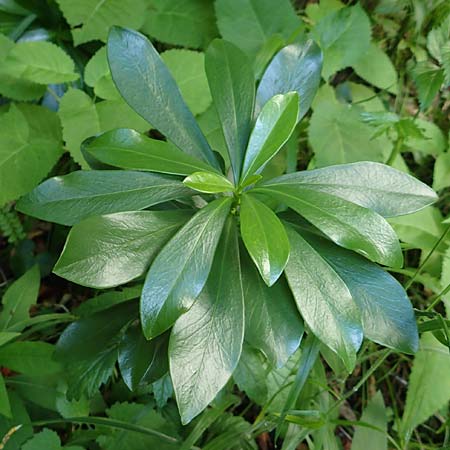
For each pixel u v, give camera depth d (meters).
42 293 0.49
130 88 0.32
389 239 0.30
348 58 0.49
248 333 0.31
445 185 0.49
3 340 0.37
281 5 0.49
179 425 0.41
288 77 0.34
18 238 0.48
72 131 0.44
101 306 0.40
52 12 0.50
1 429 0.38
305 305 0.30
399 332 0.31
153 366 0.34
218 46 0.33
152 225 0.30
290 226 0.32
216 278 0.31
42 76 0.45
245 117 0.33
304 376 0.35
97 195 0.31
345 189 0.31
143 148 0.31
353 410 0.47
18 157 0.45
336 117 0.47
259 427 0.40
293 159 0.43
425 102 0.44
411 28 0.51
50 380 0.40
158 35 0.50
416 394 0.42
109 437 0.39
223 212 0.31
